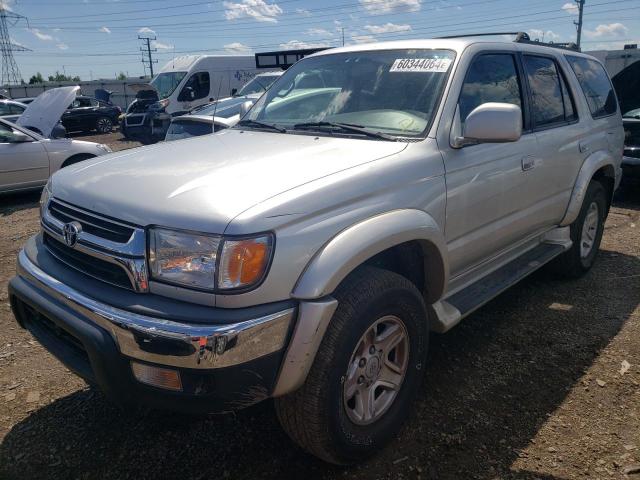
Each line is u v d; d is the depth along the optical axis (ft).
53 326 8.52
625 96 27.76
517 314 13.76
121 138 68.59
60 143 31.27
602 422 9.47
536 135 12.53
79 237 7.91
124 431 9.45
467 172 10.16
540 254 13.82
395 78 11.02
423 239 8.98
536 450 8.80
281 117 11.89
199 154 9.45
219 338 6.64
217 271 6.85
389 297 8.21
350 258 7.50
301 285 7.22
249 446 9.05
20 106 58.08
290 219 7.23
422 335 9.15
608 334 12.62
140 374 7.08
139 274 7.22
